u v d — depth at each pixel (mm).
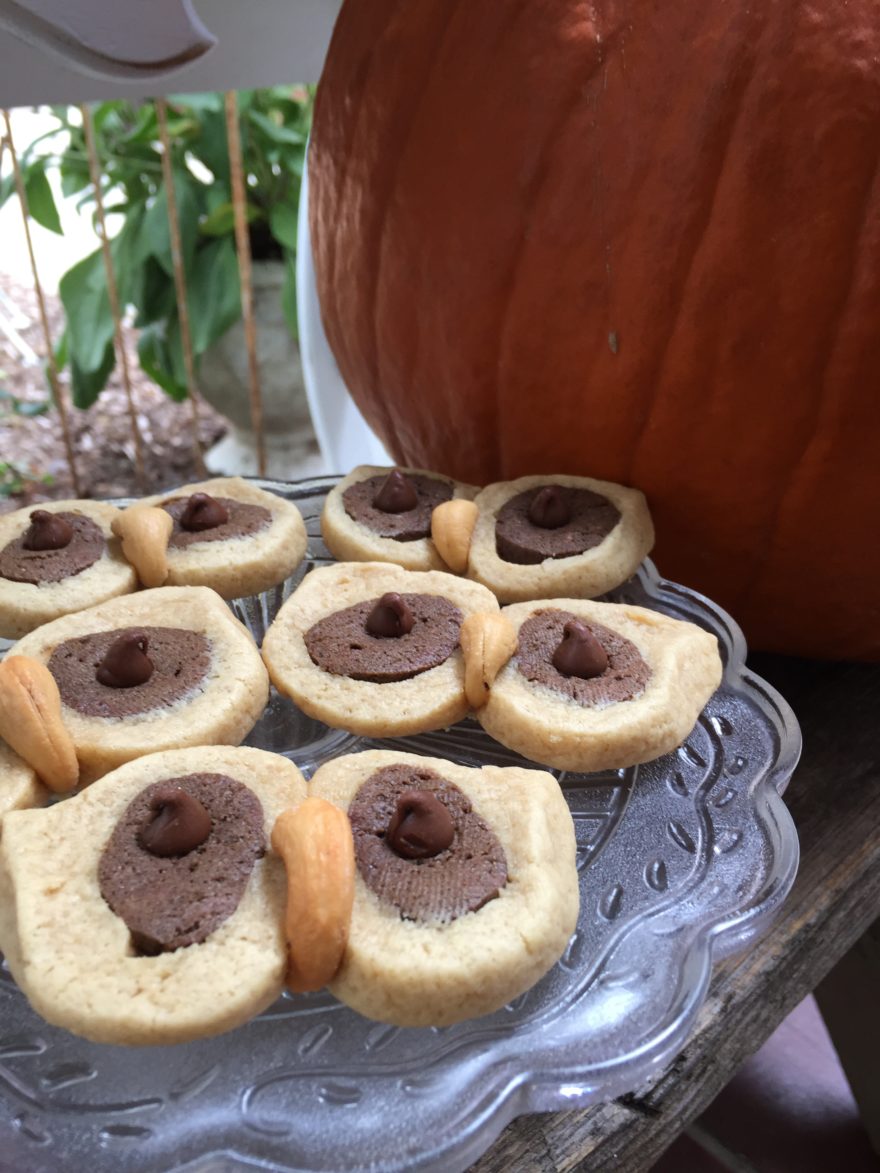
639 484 220
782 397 193
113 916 149
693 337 194
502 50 198
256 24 252
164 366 508
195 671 190
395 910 150
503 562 215
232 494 238
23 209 425
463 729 201
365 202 223
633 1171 163
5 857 155
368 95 218
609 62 189
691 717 188
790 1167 270
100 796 164
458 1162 134
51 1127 136
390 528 226
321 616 206
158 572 214
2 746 175
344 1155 132
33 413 556
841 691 240
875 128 176
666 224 189
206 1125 136
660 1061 144
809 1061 297
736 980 183
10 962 147
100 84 262
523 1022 148
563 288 202
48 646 193
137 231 495
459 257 210
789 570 218
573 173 195
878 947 237
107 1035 139
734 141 182
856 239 181
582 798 186
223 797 164
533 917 149
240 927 147
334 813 153
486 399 223
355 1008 147
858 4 176
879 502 200
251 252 489
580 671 191
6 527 224
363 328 238
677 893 167
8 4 220
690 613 216
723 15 181
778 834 174
